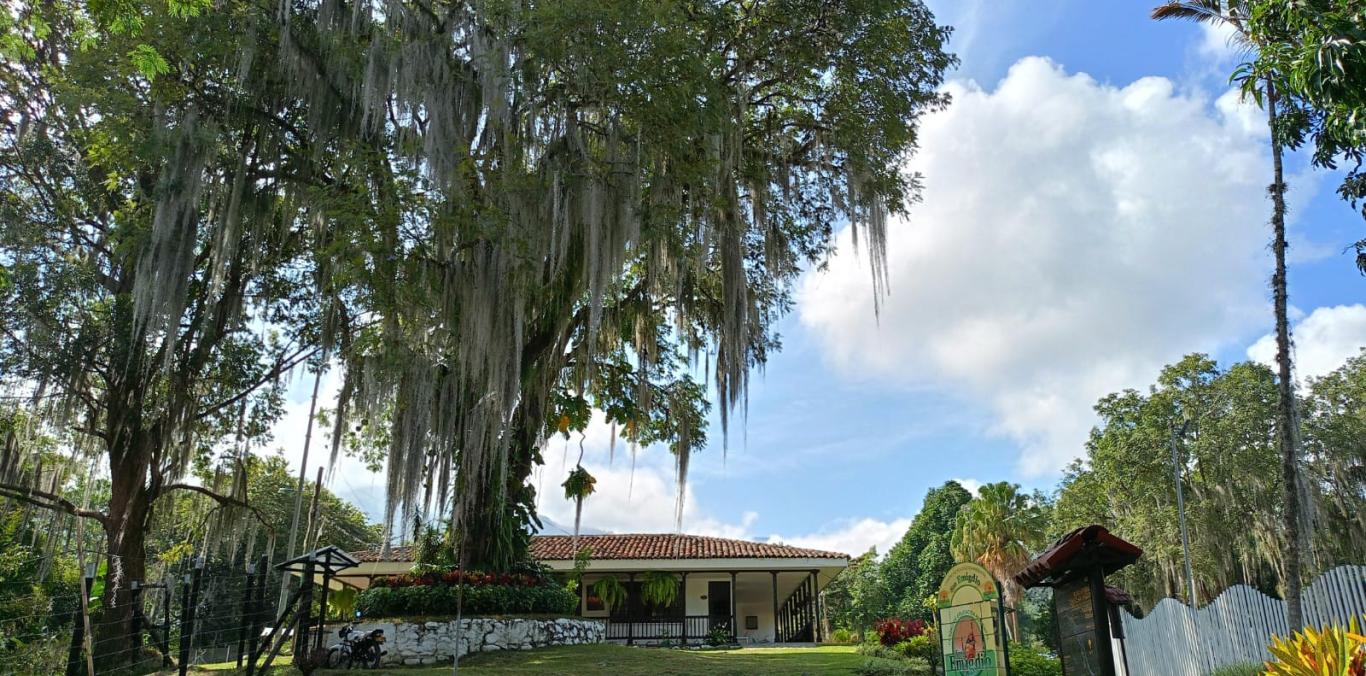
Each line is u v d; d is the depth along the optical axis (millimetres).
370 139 15031
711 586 29750
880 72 16422
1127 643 14820
